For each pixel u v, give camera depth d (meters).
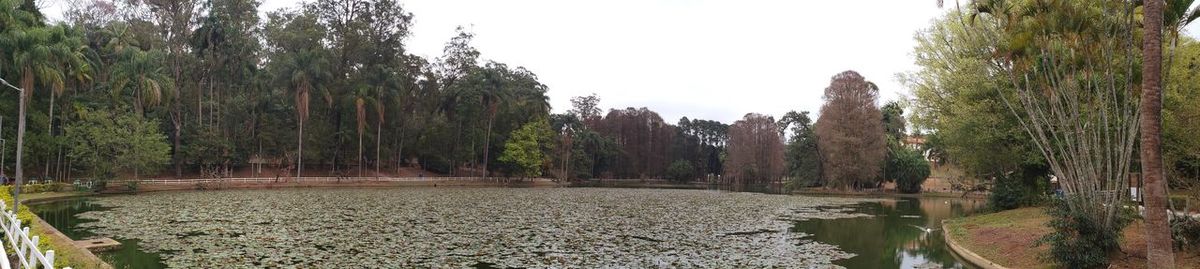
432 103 72.56
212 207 30.08
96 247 15.98
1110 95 16.83
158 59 49.19
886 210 37.25
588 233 21.38
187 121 56.03
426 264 14.53
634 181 104.94
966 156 26.89
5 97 39.75
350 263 14.41
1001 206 27.47
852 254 18.00
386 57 65.00
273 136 59.22
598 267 14.66
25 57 36.47
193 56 55.06
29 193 35.06
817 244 19.95
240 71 58.78
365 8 63.56
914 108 28.48
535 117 79.88
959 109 24.84
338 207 31.30
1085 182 13.81
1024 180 27.41
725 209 34.97
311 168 66.44
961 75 24.27
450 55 72.62
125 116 42.69
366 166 69.12
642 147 102.88
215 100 59.53
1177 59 18.16
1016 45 14.31
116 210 27.98
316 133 60.38
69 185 39.12
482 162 79.06
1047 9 13.95
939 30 25.53
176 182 46.31
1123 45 14.03
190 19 56.00
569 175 87.38
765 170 80.00
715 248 18.22
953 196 58.16
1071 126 18.38
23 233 9.92
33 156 40.91
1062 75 15.48
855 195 58.66
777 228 24.70
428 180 65.12
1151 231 10.80
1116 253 13.56
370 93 61.16
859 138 60.12
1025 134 23.17
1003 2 15.29
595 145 91.12
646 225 24.62
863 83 61.78
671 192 57.88
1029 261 14.80
